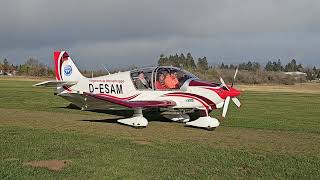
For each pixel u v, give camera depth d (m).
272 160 6.96
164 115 12.85
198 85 11.77
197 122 11.16
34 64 99.94
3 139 8.16
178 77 12.13
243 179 5.74
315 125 12.89
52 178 5.53
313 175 6.02
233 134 10.23
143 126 10.94
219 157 7.07
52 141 8.10
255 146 8.45
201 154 7.28
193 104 11.82
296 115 16.45
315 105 22.88
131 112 15.00
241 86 60.09
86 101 11.44
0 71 109.69
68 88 14.27
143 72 12.55
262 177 5.86
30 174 5.68
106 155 6.97
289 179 5.79
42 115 13.50
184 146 8.05
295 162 6.84
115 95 12.98
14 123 11.02
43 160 6.52
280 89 53.22
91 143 8.05
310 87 62.19
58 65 14.51
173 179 5.62
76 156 6.86
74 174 5.74
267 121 13.70
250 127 11.87
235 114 16.09
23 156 6.73
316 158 7.27
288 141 9.27
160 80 12.28
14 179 5.42
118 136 9.20
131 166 6.26
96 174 5.77
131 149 7.58
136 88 12.63
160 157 6.96
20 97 22.48
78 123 11.53
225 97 11.70
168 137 9.35
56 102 19.53
